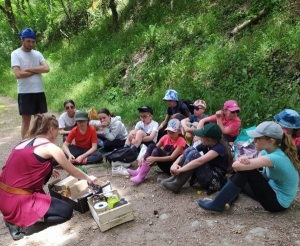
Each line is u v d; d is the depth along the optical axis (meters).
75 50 12.02
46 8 16.62
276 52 5.78
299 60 5.38
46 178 2.86
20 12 17.94
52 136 2.88
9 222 2.71
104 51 10.21
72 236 2.89
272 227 2.78
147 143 4.58
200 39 7.60
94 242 2.79
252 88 5.48
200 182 3.44
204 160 3.32
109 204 3.06
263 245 2.57
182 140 3.82
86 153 4.45
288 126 3.46
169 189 3.50
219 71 6.36
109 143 4.74
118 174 4.09
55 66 11.79
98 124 5.05
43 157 2.70
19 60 4.62
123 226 2.98
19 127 7.01
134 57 8.80
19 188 2.67
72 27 14.02
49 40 15.36
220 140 3.38
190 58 7.24
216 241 2.67
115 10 11.27
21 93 4.70
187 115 4.97
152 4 10.59
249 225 2.83
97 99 8.20
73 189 3.28
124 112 6.87
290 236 2.65
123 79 8.52
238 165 2.83
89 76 9.51
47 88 10.15
